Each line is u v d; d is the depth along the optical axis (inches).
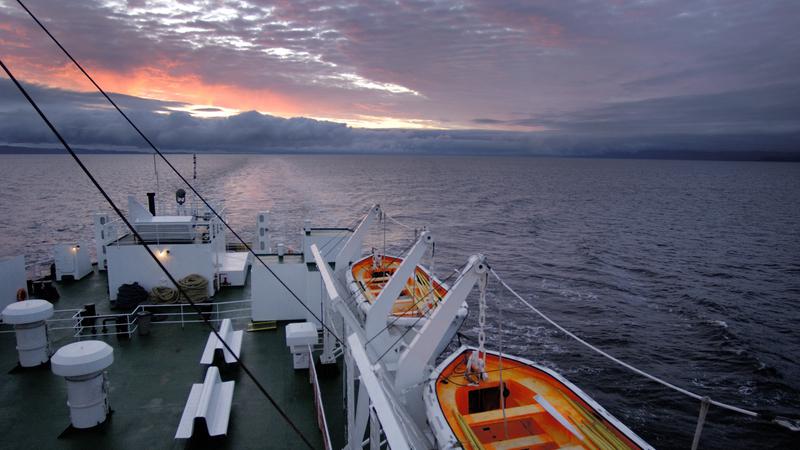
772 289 1644.9
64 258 851.4
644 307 1437.0
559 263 1972.2
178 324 678.5
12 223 2581.2
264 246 931.3
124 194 4222.4
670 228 2908.5
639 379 1008.9
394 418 229.9
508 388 443.2
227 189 4576.8
